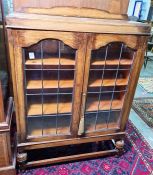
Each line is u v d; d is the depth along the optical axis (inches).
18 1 47.6
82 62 49.1
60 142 59.1
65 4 49.5
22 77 47.2
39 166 62.4
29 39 43.4
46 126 59.3
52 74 55.3
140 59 54.0
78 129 58.4
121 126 63.7
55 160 60.9
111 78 58.6
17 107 50.4
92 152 66.7
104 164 65.0
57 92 53.9
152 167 65.2
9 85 60.4
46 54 50.4
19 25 41.3
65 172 61.1
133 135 80.1
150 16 153.2
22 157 56.7
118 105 61.9
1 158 53.6
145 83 132.5
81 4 50.3
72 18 45.9
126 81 58.2
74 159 63.2
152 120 91.5
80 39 46.0
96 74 57.9
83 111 56.1
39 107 55.9
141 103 106.2
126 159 67.7
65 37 44.9
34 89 51.8
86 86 53.1
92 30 45.6
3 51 55.4
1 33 54.0
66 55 51.4
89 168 63.1
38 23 42.1
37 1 47.9
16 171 59.2
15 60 44.8
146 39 51.6
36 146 57.2
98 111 59.6
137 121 90.0
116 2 52.9
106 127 62.9
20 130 53.6
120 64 53.9
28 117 54.3
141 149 72.8
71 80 54.7
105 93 62.3
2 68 53.2
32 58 48.8
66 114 56.5
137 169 64.0
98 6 51.9
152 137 80.3
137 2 142.8
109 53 54.3
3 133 49.8
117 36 48.4
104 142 74.7
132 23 49.3
